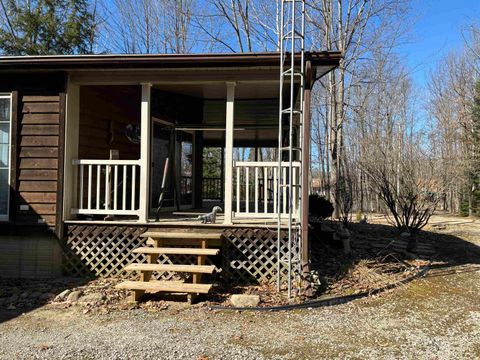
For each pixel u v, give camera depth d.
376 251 8.04
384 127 18.70
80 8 19.53
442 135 20.91
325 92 18.78
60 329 3.91
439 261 7.49
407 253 7.98
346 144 18.03
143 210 5.88
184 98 8.15
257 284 5.56
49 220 5.89
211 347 3.50
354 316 4.36
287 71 5.02
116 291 5.14
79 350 3.42
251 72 5.84
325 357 3.33
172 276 5.78
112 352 3.38
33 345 3.53
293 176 5.86
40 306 4.60
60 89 5.92
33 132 5.93
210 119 10.24
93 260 5.93
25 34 18.45
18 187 5.93
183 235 5.47
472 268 6.89
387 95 20.06
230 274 5.68
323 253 7.63
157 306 4.59
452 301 4.96
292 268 5.49
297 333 3.85
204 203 11.61
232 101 5.86
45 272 5.89
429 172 10.48
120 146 7.91
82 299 4.79
